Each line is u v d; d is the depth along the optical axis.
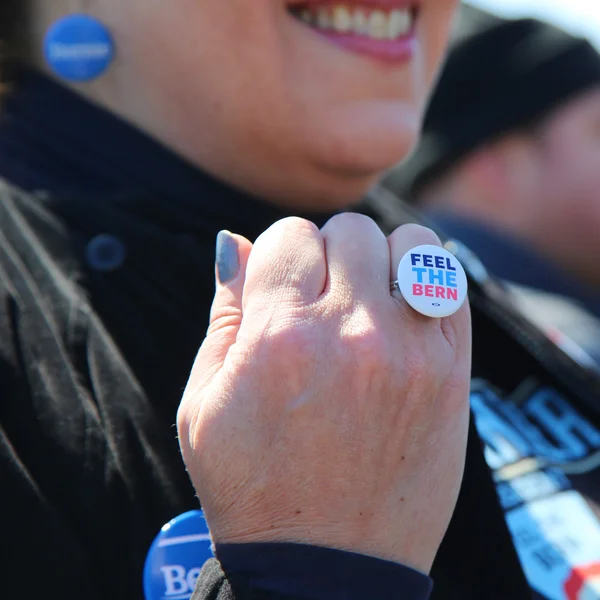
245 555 0.59
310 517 0.60
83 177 0.75
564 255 1.45
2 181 0.74
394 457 0.60
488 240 1.44
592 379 0.83
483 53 1.46
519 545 0.73
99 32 0.74
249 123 0.73
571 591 0.72
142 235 0.71
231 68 0.72
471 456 0.71
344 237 0.62
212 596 0.59
